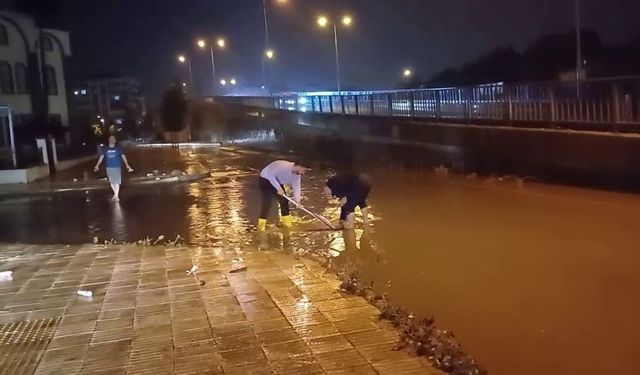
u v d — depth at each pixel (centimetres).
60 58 3697
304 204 1335
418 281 699
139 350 507
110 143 1622
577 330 535
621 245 824
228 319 563
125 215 1366
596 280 676
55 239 1123
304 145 3209
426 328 515
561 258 774
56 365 488
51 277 777
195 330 542
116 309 621
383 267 768
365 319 538
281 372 443
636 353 484
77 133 3853
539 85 1586
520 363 471
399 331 507
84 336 549
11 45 3234
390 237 943
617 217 999
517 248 836
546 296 629
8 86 3203
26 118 3322
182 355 489
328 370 440
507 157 1633
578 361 473
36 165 2308
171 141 4516
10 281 771
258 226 1065
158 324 566
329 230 1024
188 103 5228
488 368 464
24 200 1756
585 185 1328
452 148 1909
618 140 1257
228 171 2262
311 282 667
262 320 553
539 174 1499
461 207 1180
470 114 1916
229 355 481
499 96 1764
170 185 1916
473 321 563
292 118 3453
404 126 2241
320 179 1814
